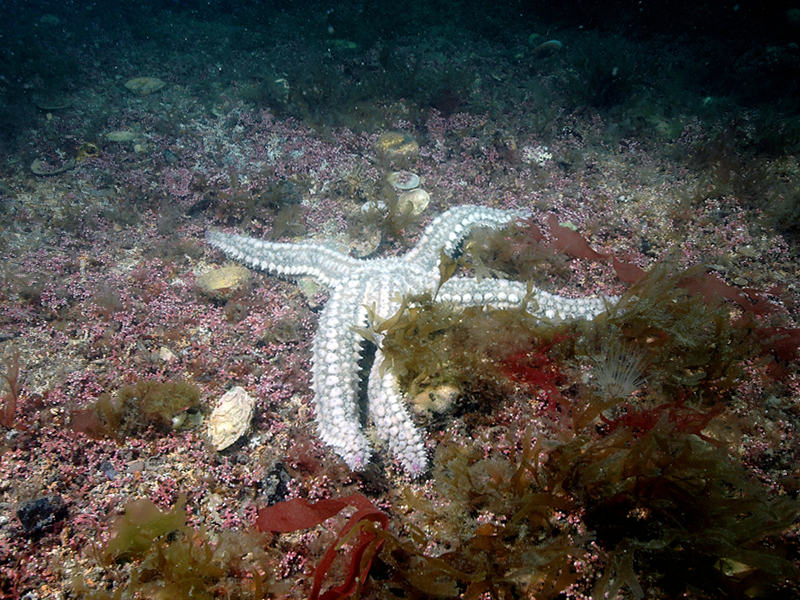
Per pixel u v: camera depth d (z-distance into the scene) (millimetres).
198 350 553
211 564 390
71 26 1253
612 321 490
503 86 986
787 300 590
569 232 643
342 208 721
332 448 469
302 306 599
